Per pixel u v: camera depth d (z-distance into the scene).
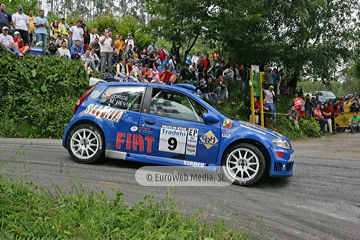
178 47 17.38
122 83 6.27
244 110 16.05
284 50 18.92
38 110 10.27
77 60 12.35
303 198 5.25
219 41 17.70
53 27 15.26
